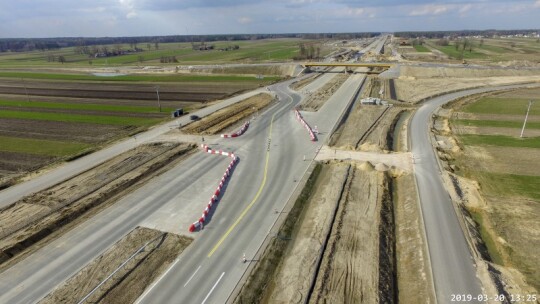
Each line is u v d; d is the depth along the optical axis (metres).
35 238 29.39
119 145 51.34
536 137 53.62
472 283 23.78
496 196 36.38
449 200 34.66
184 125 61.22
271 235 29.47
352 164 43.75
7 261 26.81
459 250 27.19
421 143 51.22
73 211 32.84
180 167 43.47
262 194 36.41
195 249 27.77
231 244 28.36
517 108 71.25
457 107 73.12
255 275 25.02
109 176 40.56
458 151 48.31
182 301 22.75
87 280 24.69
